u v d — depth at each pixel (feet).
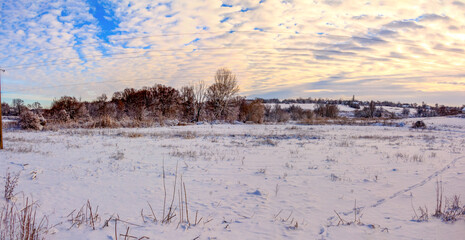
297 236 14.24
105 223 15.33
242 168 32.60
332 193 22.75
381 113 325.62
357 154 44.96
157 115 155.84
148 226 15.42
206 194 22.15
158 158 38.81
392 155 44.45
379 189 24.02
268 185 25.18
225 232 14.74
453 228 15.15
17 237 12.76
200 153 43.83
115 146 52.08
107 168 31.48
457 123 171.22
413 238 13.93
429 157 42.73
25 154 40.19
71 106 163.32
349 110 394.93
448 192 22.93
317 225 15.85
